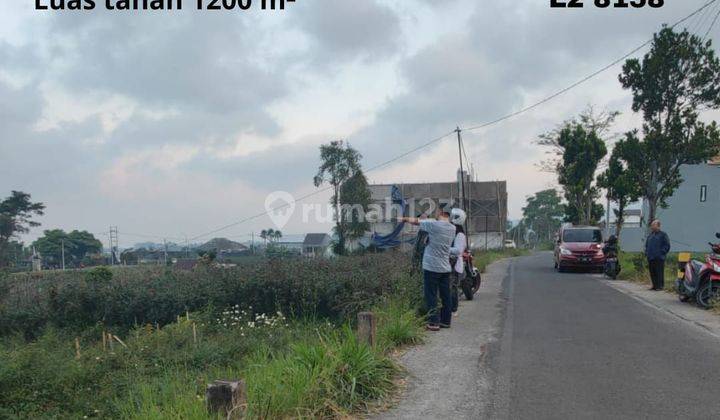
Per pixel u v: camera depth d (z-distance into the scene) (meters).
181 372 8.38
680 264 11.80
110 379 8.20
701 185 37.69
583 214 32.84
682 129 19.27
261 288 12.91
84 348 12.24
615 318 9.57
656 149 19.73
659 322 9.15
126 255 55.88
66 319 14.93
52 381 7.71
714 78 18.70
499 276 18.77
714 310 10.15
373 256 15.67
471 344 7.49
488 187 52.38
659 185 24.67
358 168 31.44
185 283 14.77
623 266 19.17
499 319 9.48
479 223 51.25
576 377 5.93
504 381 5.81
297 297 12.28
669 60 18.95
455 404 5.15
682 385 5.62
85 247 58.12
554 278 17.92
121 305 14.38
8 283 16.45
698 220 37.69
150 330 12.71
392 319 7.80
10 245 42.47
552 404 5.11
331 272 12.74
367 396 5.26
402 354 6.93
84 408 7.07
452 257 9.79
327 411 4.86
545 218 88.81
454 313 9.93
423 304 9.07
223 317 12.80
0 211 43.16
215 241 56.69
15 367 7.57
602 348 7.23
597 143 31.94
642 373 6.06
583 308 10.77
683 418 4.74
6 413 6.78
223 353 9.38
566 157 33.28
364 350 5.64
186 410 4.59
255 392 4.75
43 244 55.16
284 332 10.56
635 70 19.59
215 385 4.23
